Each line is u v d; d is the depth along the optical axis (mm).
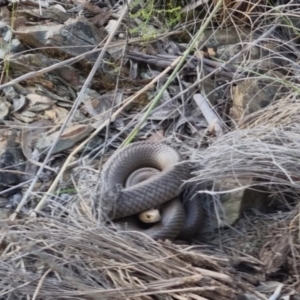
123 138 7301
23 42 8125
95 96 7766
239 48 8133
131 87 7922
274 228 6133
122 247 5406
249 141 6355
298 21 8312
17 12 8453
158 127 7438
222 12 8430
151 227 6102
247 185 6090
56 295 5062
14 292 5098
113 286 5230
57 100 7656
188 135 7352
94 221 5801
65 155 7059
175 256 5398
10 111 7445
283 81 7000
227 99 7645
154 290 5121
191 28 8617
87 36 8219
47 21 8445
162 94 7520
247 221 6281
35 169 6887
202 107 7500
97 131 6863
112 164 6477
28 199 6469
